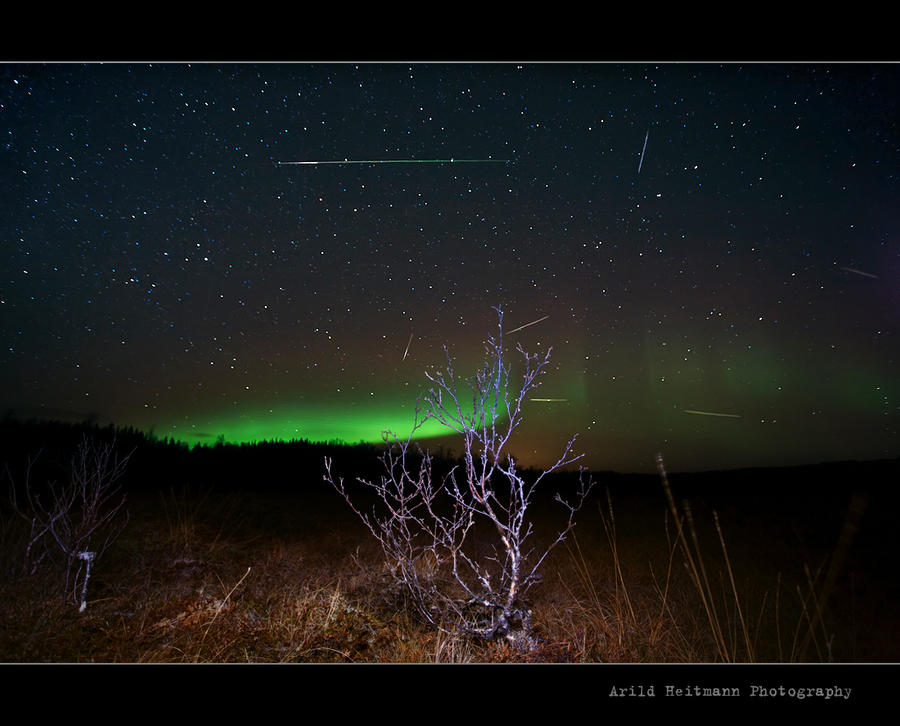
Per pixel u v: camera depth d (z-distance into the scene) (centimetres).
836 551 758
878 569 658
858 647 392
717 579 587
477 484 358
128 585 429
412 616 383
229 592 407
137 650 315
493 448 354
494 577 462
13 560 422
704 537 863
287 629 355
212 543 580
